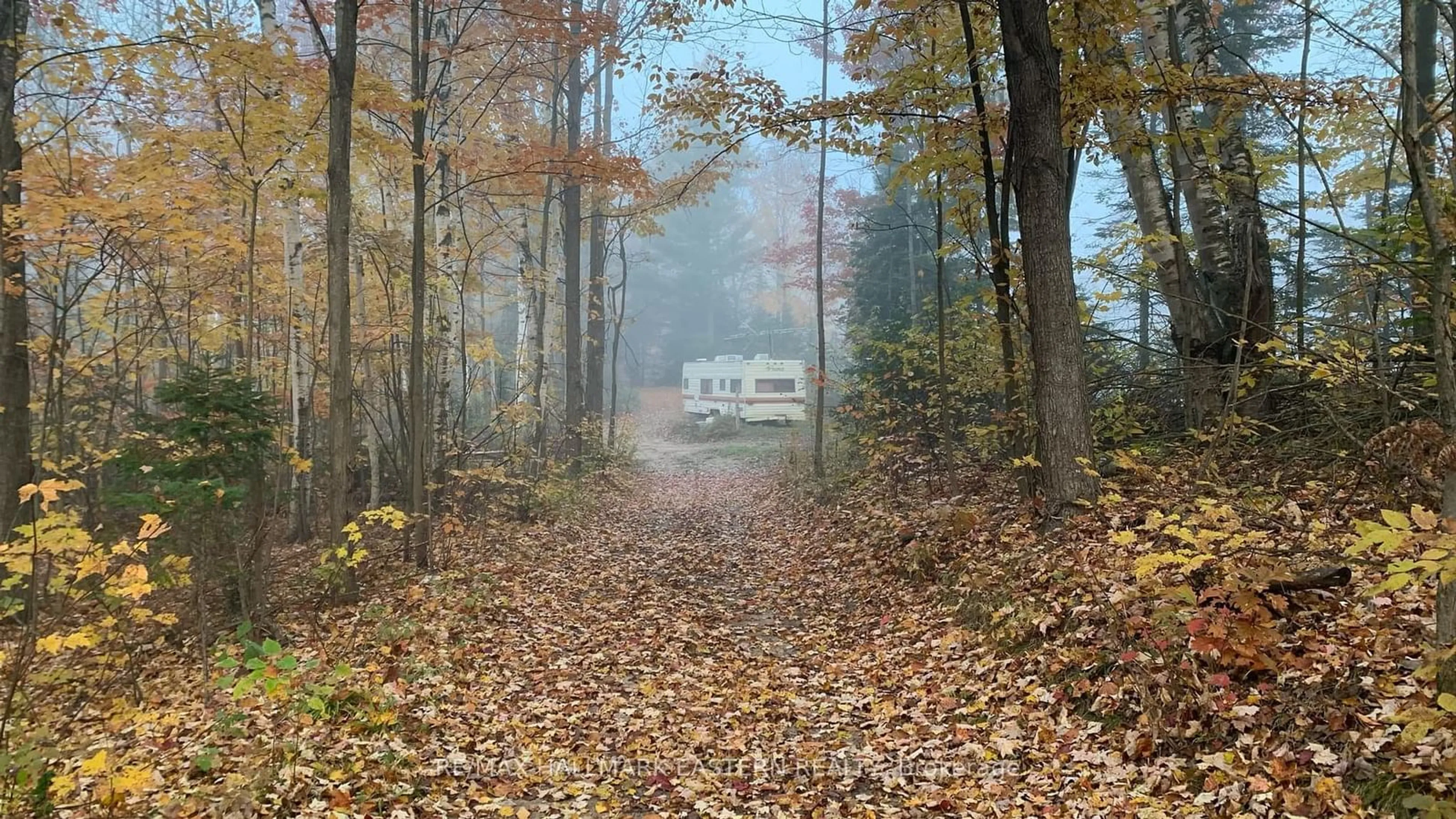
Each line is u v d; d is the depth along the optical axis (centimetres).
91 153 948
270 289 1302
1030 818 383
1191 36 947
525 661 713
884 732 521
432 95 1130
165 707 617
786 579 1028
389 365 1525
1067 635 548
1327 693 385
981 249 1213
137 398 1314
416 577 973
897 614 769
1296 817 328
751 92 938
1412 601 432
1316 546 512
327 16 1073
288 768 457
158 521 539
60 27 847
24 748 412
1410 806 284
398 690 603
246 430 718
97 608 779
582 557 1202
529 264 1711
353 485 1560
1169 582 515
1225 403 894
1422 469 312
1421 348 655
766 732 542
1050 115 727
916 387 1354
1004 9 728
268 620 803
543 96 2017
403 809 432
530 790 470
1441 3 323
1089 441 733
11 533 847
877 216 2428
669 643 770
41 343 999
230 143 951
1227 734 395
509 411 1438
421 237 991
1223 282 924
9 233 788
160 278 1151
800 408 3372
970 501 1041
